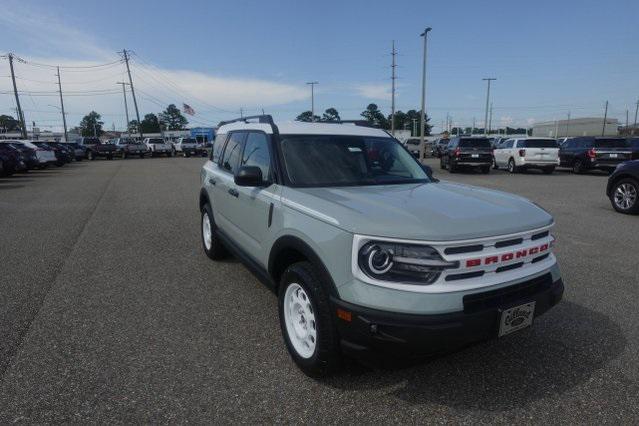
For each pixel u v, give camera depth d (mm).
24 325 4043
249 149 4680
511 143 23578
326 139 4336
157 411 2836
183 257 6281
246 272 5609
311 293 3014
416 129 105688
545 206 10961
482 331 2721
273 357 3523
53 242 7117
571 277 5422
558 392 3068
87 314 4301
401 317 2580
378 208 2996
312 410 2867
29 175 20688
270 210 3730
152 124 142125
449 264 2660
